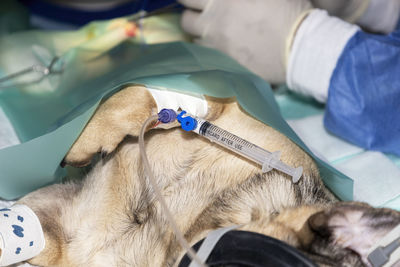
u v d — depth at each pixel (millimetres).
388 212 1383
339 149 2096
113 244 1660
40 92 2188
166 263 1603
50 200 1720
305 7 2199
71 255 1669
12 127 2105
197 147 1710
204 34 2221
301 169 1512
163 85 1533
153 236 1635
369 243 1329
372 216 1367
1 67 2387
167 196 1676
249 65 2221
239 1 2135
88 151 1646
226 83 1599
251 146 1536
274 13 2111
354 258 1336
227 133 1540
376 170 1939
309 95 2184
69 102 2051
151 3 3059
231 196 1661
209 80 1585
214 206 1662
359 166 1965
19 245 1453
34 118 2062
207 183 1688
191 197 1679
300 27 2080
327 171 1714
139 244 1640
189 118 1502
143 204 1664
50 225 1641
